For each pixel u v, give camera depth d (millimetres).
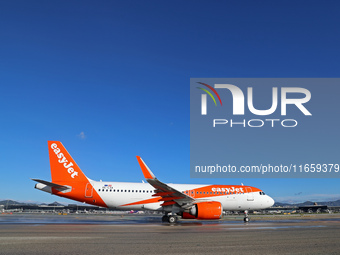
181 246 10977
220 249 10297
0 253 9344
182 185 29656
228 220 33375
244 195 30016
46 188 26766
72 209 95125
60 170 27391
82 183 27406
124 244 11445
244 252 9688
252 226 21906
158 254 9234
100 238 13344
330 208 98500
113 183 28156
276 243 11906
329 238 13734
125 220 30922
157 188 25609
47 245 11102
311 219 36875
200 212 25375
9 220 29578
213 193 29484
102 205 27859
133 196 27672
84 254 9203
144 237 13844
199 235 14867
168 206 26922
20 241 12219
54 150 27594
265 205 30375
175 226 21531
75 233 15453
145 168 25172
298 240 12914
